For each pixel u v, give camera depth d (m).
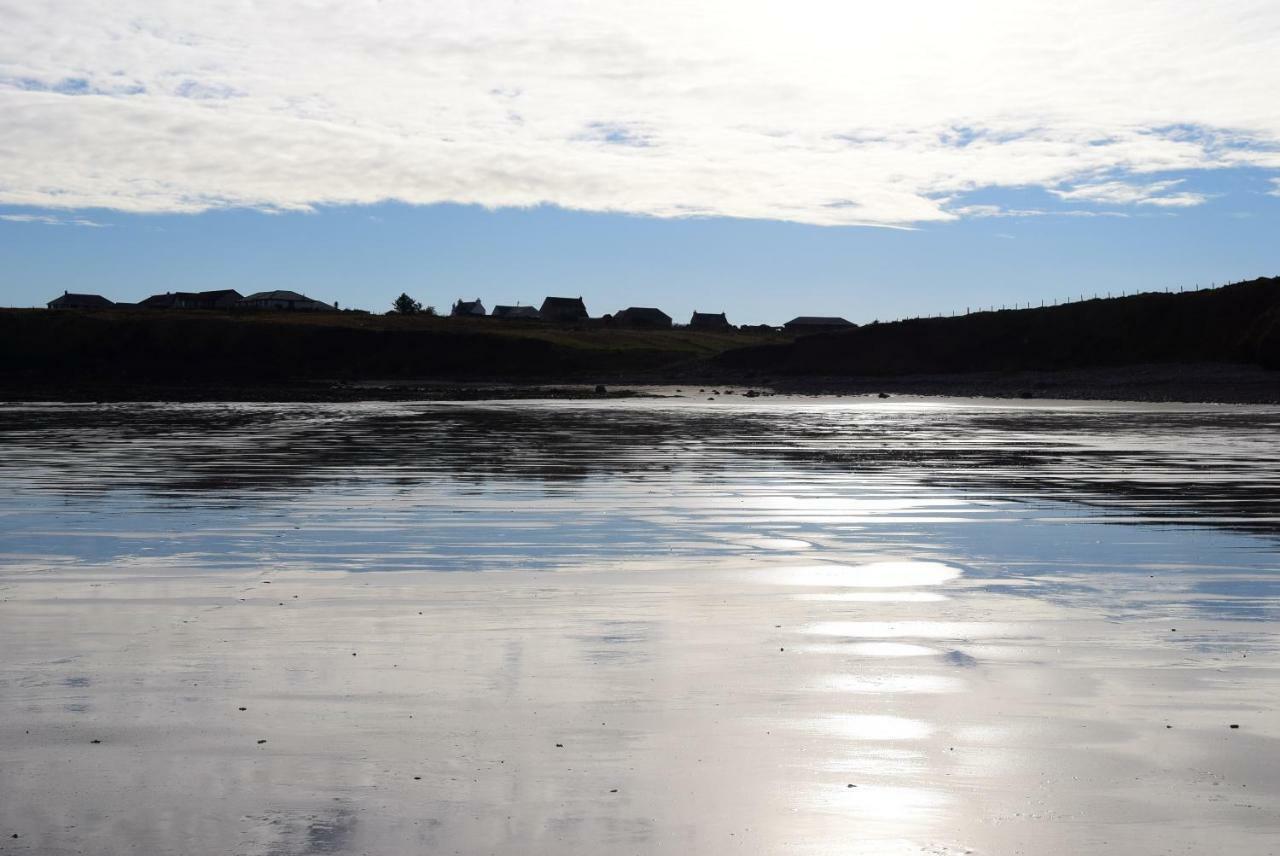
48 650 9.02
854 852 5.42
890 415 52.94
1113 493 20.83
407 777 6.28
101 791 6.08
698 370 128.88
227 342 137.00
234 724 7.16
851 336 130.25
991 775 6.35
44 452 29.67
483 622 10.08
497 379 125.69
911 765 6.50
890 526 16.48
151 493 20.44
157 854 5.35
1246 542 15.01
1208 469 25.70
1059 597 11.28
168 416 48.81
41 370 126.38
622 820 5.74
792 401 72.06
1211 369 92.94
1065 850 5.44
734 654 8.95
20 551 14.08
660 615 10.38
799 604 10.91
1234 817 5.80
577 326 192.75
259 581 12.09
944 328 126.12
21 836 5.53
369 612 10.50
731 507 18.64
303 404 61.78
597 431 39.34
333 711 7.43
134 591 11.50
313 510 18.12
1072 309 122.31
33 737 6.90
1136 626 9.98
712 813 5.83
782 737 6.95
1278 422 46.59
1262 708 7.56
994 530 16.11
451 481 22.64
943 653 9.00
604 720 7.27
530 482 22.50
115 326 136.62
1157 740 6.92
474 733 7.00
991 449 31.88
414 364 136.12
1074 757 6.63
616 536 15.43
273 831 5.59
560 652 9.00
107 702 7.61
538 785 6.18
